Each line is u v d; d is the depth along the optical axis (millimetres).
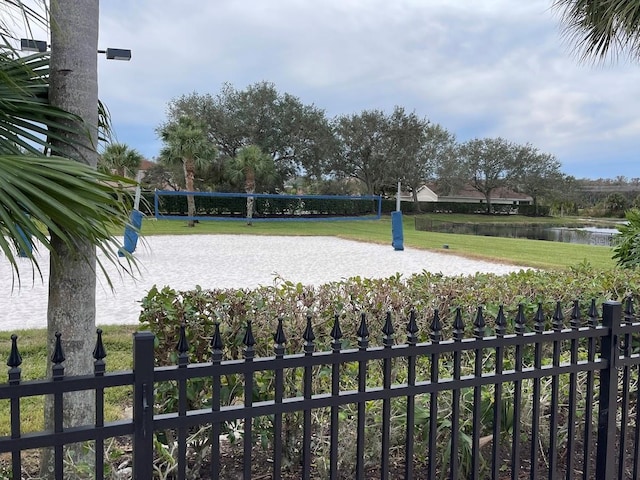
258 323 2758
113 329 5477
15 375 1327
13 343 1329
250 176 30875
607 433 2197
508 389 2609
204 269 10852
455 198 57531
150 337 1455
